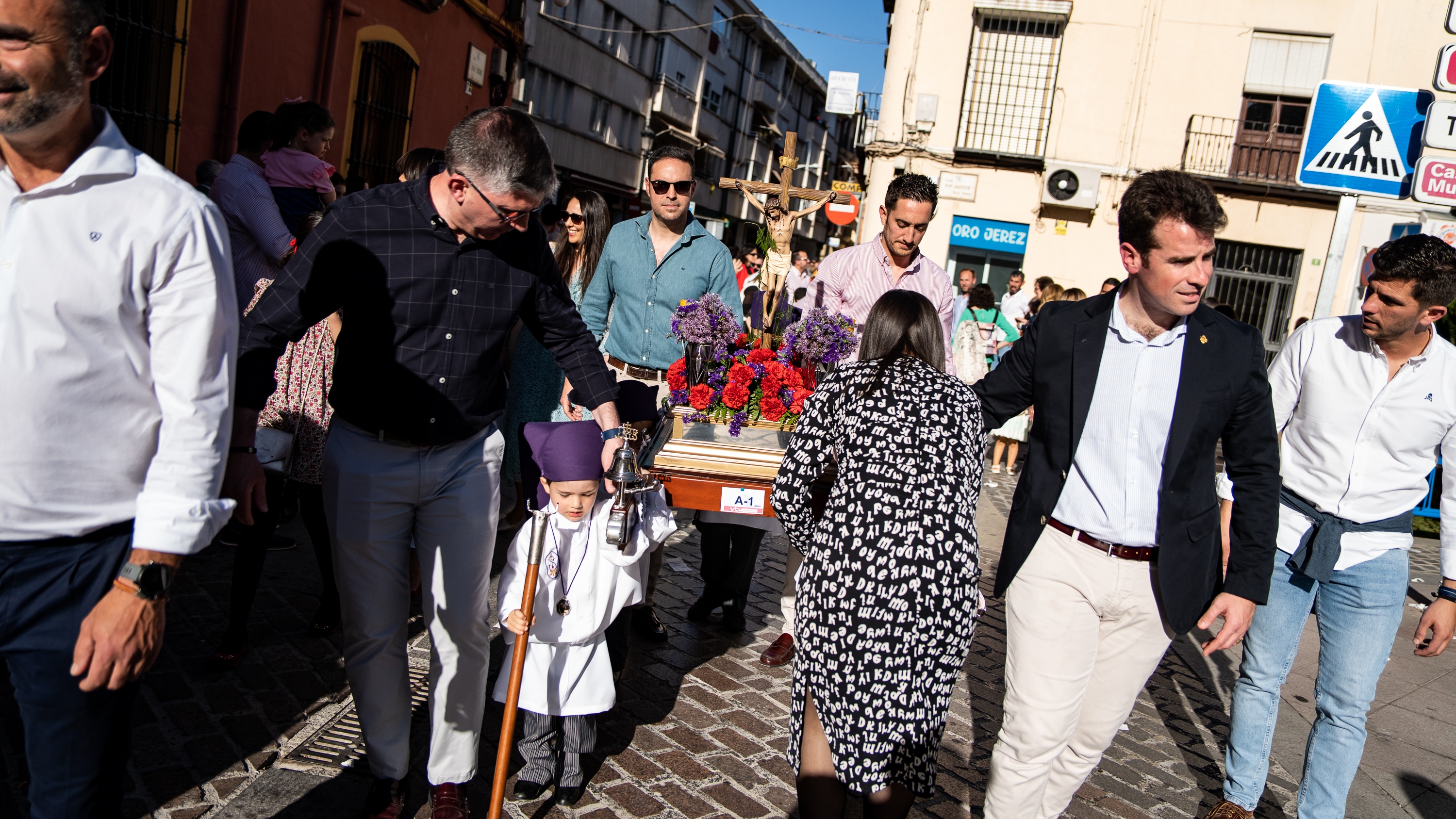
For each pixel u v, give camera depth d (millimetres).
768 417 4047
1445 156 4828
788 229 5152
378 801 2805
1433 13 16484
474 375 2678
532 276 2762
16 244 1642
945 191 18156
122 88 6582
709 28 36969
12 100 1542
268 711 3396
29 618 1765
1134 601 2672
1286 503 3307
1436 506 9352
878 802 2719
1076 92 17516
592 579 3016
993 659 4930
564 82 27812
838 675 2645
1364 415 3137
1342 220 5082
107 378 1729
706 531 4754
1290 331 17500
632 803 3145
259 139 5043
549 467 2904
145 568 1693
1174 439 2605
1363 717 3203
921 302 2896
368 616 2707
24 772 2857
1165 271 2492
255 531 3621
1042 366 2803
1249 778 3340
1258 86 17094
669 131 33594
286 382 3688
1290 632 3291
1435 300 2920
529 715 3012
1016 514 2818
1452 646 5887
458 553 2727
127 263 1690
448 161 2422
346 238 2494
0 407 1661
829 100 27906
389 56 10125
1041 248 17922
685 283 4641
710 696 4031
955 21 17797
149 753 3031
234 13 7504
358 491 2633
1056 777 2893
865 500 2660
